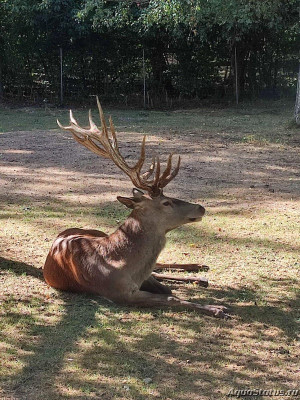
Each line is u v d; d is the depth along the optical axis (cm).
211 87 2402
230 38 2131
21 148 1361
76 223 823
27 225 816
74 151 1322
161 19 1941
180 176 1092
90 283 574
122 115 2053
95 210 884
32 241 754
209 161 1227
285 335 511
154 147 1376
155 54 2369
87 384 430
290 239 763
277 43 2289
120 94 2402
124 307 561
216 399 413
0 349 481
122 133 1594
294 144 1420
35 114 2080
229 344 493
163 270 659
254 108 2189
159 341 496
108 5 2164
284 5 1761
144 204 562
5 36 2355
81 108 2278
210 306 550
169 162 566
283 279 638
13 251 719
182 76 2377
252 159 1252
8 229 798
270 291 606
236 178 1084
